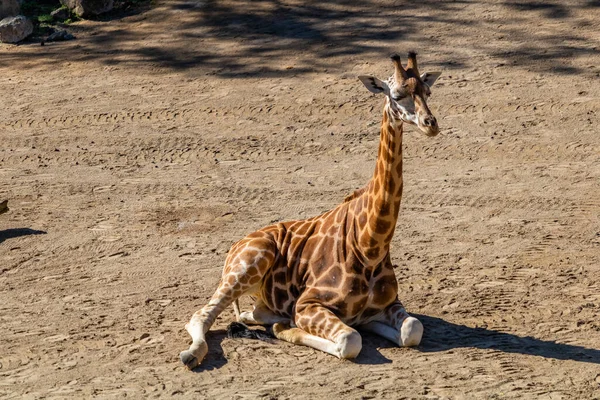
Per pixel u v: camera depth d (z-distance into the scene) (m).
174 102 17.80
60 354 9.15
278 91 18.02
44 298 10.68
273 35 20.80
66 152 15.87
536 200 13.45
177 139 16.23
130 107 17.64
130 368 8.76
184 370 8.65
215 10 22.39
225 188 14.25
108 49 20.75
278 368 8.61
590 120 16.14
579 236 12.16
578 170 14.47
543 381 8.30
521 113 16.56
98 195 14.14
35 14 22.95
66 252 12.13
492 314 9.90
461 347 9.03
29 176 14.95
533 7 21.17
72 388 8.38
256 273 9.27
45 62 20.23
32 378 8.64
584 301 10.18
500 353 8.88
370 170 14.74
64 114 17.47
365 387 8.20
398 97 8.27
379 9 21.75
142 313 10.12
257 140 16.09
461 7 21.50
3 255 12.09
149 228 12.87
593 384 8.22
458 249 11.88
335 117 16.84
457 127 16.20
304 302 9.04
